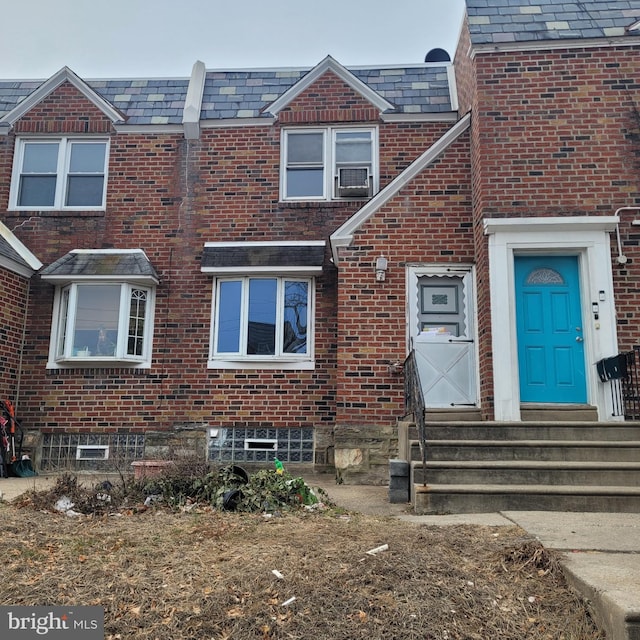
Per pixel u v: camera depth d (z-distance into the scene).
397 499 6.34
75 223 10.29
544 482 5.89
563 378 7.92
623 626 2.84
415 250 8.91
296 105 10.55
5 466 8.87
